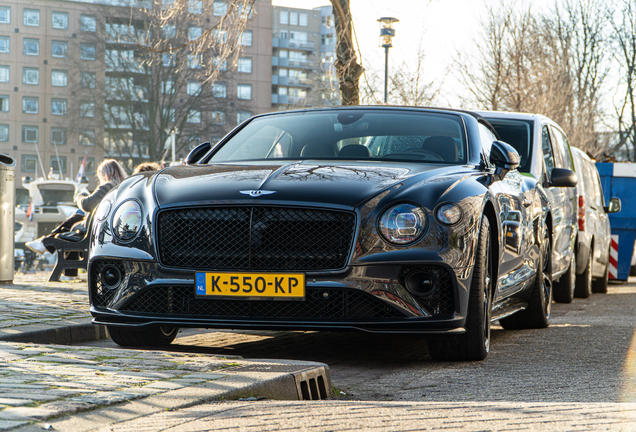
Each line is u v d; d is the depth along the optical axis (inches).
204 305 170.6
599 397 142.0
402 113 220.8
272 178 174.1
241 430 100.0
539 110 1100.5
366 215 164.4
